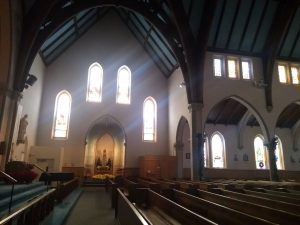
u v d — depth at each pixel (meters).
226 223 4.79
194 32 16.45
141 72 21.78
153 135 21.05
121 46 21.88
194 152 15.47
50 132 19.16
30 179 10.67
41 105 19.44
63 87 20.11
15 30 11.39
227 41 17.36
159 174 18.81
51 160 16.39
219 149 23.45
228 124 24.06
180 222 5.51
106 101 20.59
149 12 16.33
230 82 17.25
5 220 3.37
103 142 22.98
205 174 21.89
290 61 18.62
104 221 7.41
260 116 17.30
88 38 21.41
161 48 19.70
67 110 19.98
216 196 7.23
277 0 15.71
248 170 22.84
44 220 6.82
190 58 15.89
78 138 19.56
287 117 23.86
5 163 11.48
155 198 7.93
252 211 5.23
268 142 17.06
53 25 14.02
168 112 21.47
